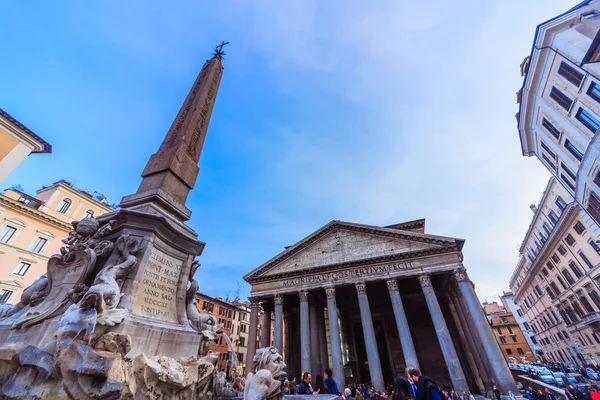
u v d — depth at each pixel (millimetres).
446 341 18516
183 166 5863
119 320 2947
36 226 24875
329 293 23156
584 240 30094
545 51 19109
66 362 2240
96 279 3191
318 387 11031
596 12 15211
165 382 3051
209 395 3953
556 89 19359
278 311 24141
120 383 2426
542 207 38719
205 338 4270
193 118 6773
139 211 4039
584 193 20859
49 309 3123
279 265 26906
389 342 28406
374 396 17656
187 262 4664
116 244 3762
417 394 3730
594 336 32219
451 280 23391
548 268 40188
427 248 22391
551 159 24234
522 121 25000
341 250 25719
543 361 53438
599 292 29453
